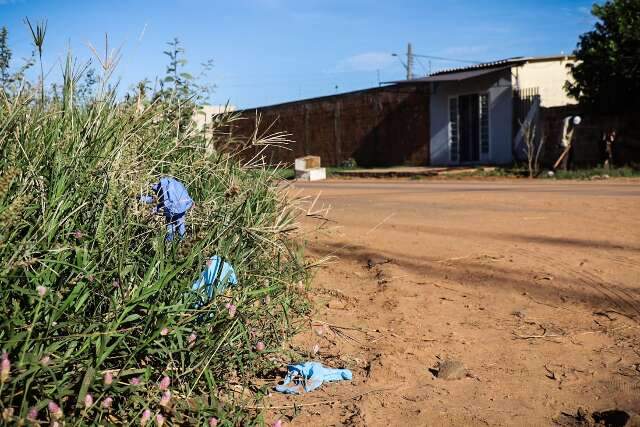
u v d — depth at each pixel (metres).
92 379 2.50
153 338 2.69
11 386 2.39
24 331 2.51
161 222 3.26
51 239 2.77
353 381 3.56
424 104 26.97
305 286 4.38
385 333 4.31
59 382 2.48
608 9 20.08
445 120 26.16
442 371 3.64
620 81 20.20
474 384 3.54
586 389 3.47
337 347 4.03
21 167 2.87
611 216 9.05
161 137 4.05
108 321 2.70
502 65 24.03
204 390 3.07
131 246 3.16
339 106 30.25
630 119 20.41
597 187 15.02
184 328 2.86
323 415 3.13
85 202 2.89
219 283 3.16
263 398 3.26
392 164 28.36
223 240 3.43
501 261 6.19
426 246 6.95
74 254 2.84
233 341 3.30
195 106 4.77
